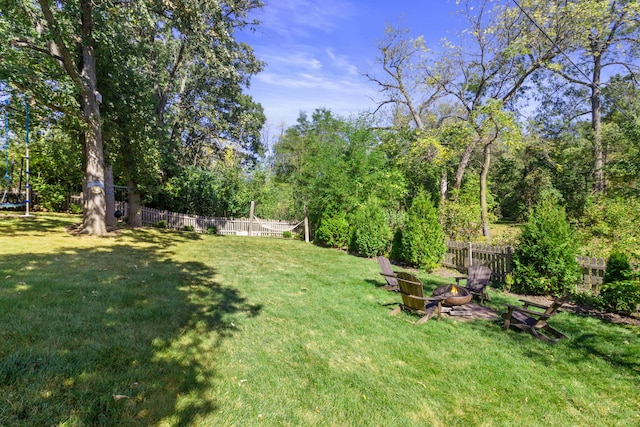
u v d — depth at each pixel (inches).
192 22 383.9
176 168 729.0
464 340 182.7
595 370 154.1
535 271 282.5
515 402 126.6
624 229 347.9
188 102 839.1
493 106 498.9
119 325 160.6
